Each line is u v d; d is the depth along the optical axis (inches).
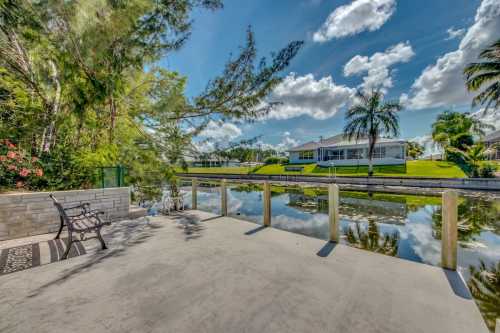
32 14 141.2
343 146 972.6
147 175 272.1
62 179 176.9
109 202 184.5
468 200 357.7
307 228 205.6
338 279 90.2
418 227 211.0
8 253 115.2
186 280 88.5
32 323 63.1
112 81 164.1
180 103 225.5
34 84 184.4
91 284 85.0
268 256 112.9
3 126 172.2
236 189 598.5
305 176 762.8
